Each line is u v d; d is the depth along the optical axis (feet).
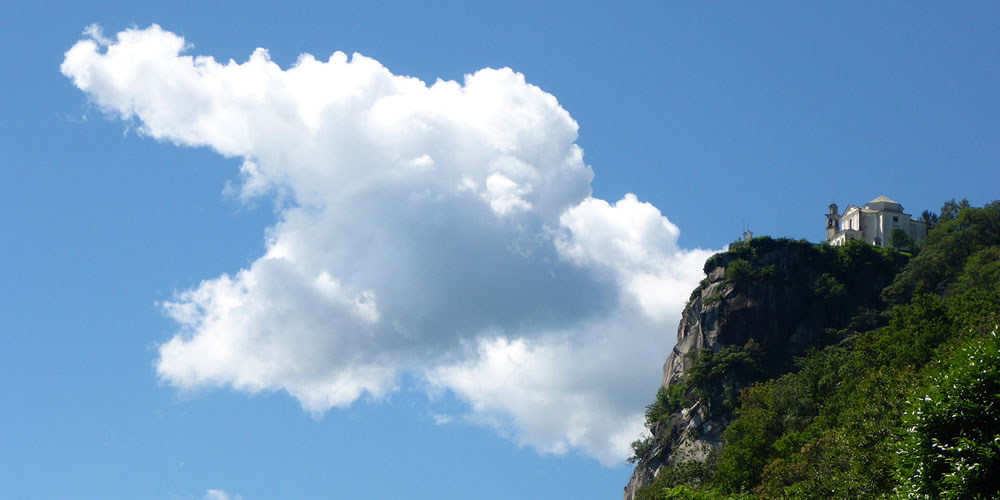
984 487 182.91
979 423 192.95
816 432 450.71
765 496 387.96
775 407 531.91
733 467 477.77
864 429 346.13
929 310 516.32
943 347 448.65
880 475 312.29
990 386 194.18
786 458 452.76
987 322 425.69
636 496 612.70
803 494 348.38
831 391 533.55
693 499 356.38
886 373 434.30
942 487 190.29
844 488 322.55
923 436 197.67
